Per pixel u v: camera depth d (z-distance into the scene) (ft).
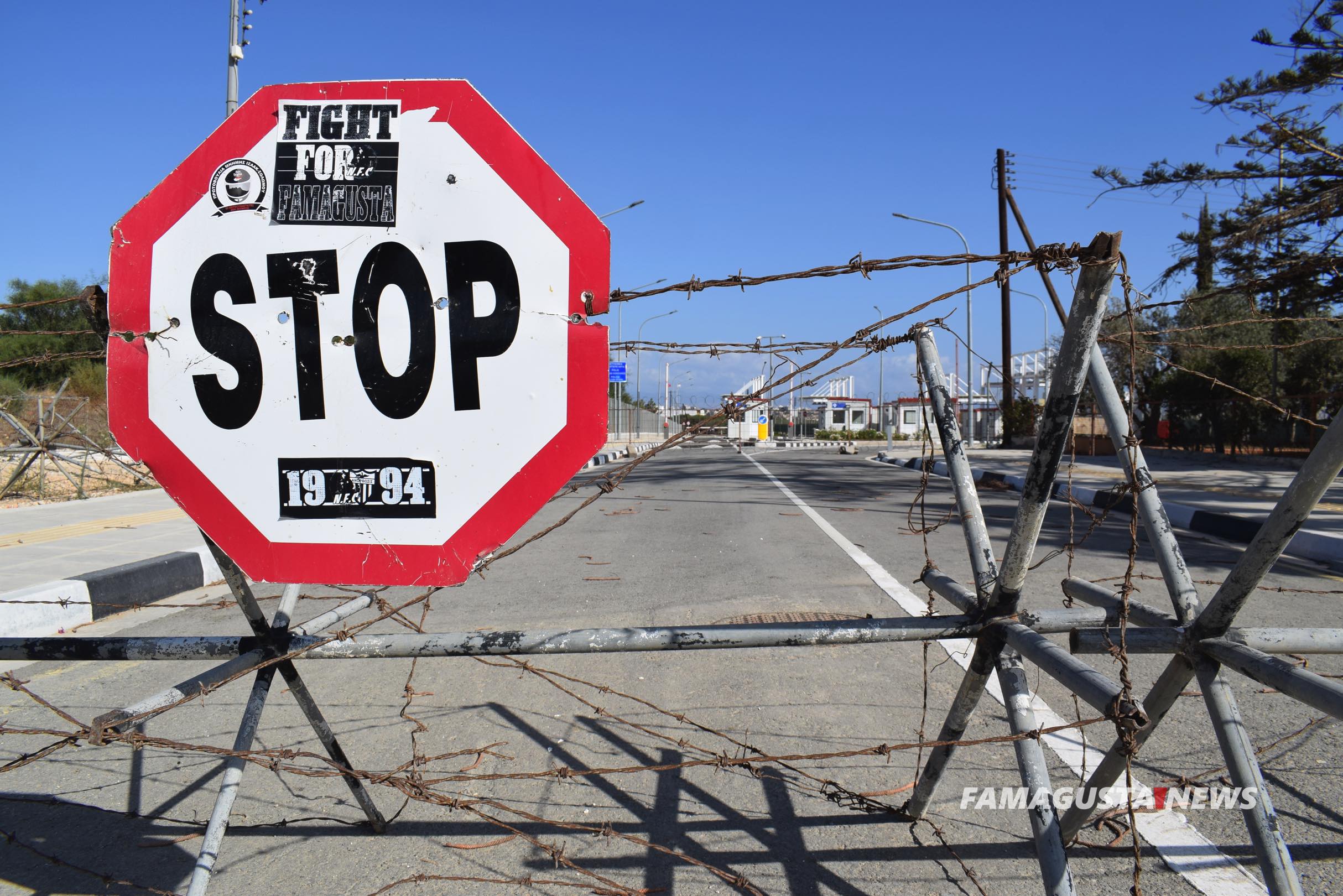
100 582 19.95
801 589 21.25
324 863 8.41
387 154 5.40
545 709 12.80
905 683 13.74
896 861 8.23
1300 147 37.78
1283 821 8.86
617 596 20.89
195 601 22.08
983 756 10.75
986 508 39.47
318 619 7.64
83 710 13.38
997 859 8.23
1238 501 38.17
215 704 13.43
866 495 48.67
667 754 10.96
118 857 8.64
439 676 14.57
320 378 5.47
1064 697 13.03
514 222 5.32
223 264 5.51
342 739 11.76
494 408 5.35
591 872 8.13
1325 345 55.21
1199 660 6.03
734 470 75.25
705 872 8.10
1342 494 41.60
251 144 5.48
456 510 5.41
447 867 8.29
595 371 5.27
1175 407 77.97
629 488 55.01
